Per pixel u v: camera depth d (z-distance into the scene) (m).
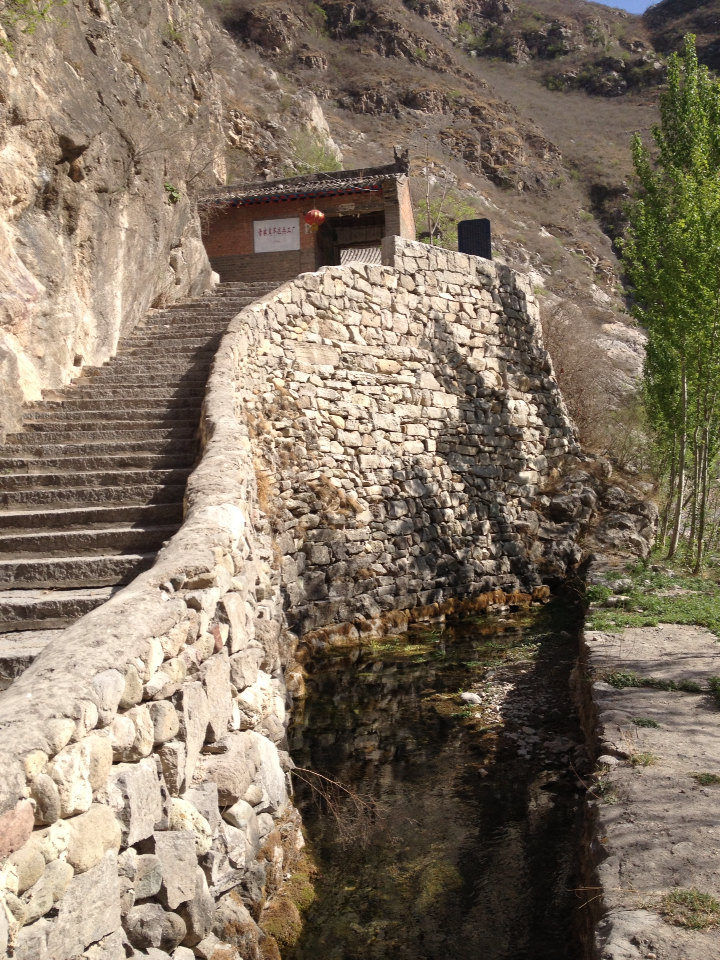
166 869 3.14
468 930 4.80
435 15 70.56
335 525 11.19
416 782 6.89
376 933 4.75
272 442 10.28
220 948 3.61
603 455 18.16
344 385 11.69
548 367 15.97
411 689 9.27
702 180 14.44
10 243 8.40
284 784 5.25
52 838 2.45
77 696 2.70
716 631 8.92
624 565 13.66
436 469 13.06
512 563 13.87
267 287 14.05
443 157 45.44
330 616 10.86
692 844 4.33
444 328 13.59
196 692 3.78
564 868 5.47
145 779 3.13
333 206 18.61
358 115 48.34
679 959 3.38
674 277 14.24
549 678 9.45
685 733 5.98
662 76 66.38
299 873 5.09
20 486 6.93
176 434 7.83
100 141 10.05
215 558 4.21
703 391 14.85
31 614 5.12
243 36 50.16
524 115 59.44
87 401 8.40
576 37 71.06
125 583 5.66
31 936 2.32
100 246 10.08
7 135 8.19
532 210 46.69
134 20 13.59
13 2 8.20
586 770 6.64
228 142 27.86
